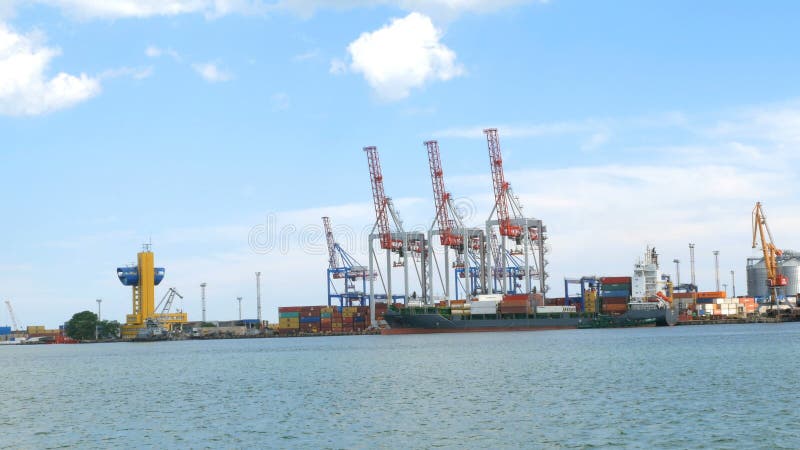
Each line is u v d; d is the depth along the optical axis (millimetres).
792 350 122125
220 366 129250
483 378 88188
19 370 142125
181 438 55438
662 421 55688
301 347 192375
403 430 55312
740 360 104500
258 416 64000
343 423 59000
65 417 68625
